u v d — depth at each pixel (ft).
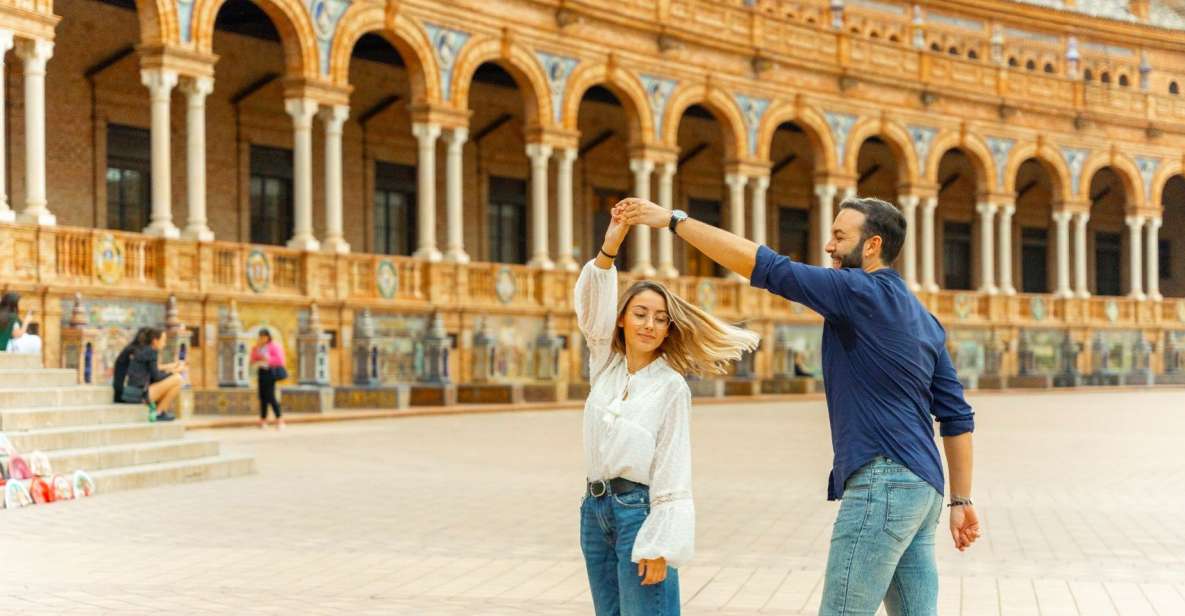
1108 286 231.09
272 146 135.23
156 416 66.23
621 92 147.13
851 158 173.47
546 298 137.28
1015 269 220.64
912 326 20.45
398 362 122.31
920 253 209.36
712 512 52.65
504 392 122.83
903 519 19.88
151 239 100.22
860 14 201.98
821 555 42.34
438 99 127.03
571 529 47.06
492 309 131.23
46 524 47.21
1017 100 192.13
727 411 124.77
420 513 50.98
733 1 159.02
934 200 183.83
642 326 20.88
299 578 37.19
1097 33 224.53
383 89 146.72
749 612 33.35
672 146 151.64
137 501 53.83
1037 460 76.02
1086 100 201.67
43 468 54.13
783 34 165.07
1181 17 245.65
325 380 108.17
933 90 181.47
